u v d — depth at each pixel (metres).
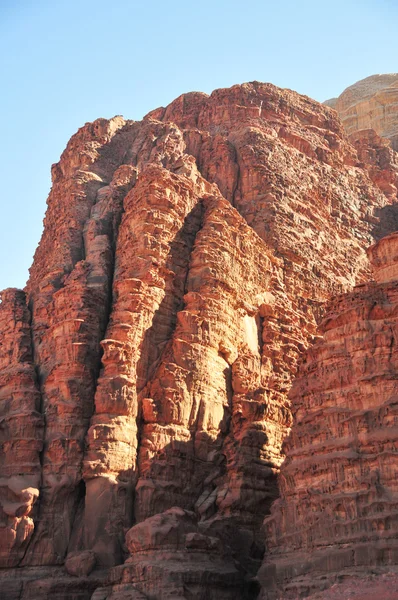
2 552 39.47
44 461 42.34
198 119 73.00
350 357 36.97
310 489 35.16
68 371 44.47
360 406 35.56
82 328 45.69
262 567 36.06
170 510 38.38
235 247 52.22
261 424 45.09
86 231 53.47
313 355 38.69
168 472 42.69
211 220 51.94
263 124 70.94
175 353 45.59
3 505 40.53
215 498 42.62
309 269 60.34
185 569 35.03
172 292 48.22
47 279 50.91
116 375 43.44
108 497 40.62
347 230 69.38
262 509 42.69
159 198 50.03
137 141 64.81
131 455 42.22
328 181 70.88
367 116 118.69
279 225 60.31
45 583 38.28
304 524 34.91
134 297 45.81
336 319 38.31
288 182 64.62
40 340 48.00
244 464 43.09
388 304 37.69
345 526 33.22
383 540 31.92
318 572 33.16
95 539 39.97
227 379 48.00
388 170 83.31
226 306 49.22
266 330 53.00
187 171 55.53
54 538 40.38
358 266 67.44
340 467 34.53
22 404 44.00
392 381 35.19
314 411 37.22
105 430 41.88
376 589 29.05
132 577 35.38
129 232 49.88
